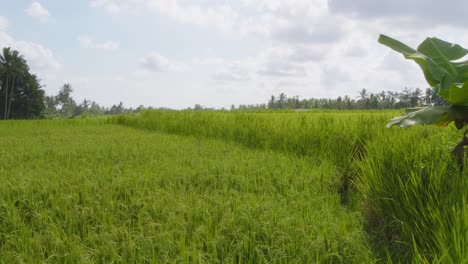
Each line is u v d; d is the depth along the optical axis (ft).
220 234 10.37
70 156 23.90
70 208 12.78
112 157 23.36
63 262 9.30
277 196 14.24
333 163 19.79
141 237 10.02
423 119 11.27
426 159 12.76
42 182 16.05
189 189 15.30
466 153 11.84
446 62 12.41
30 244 10.07
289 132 26.37
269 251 9.14
